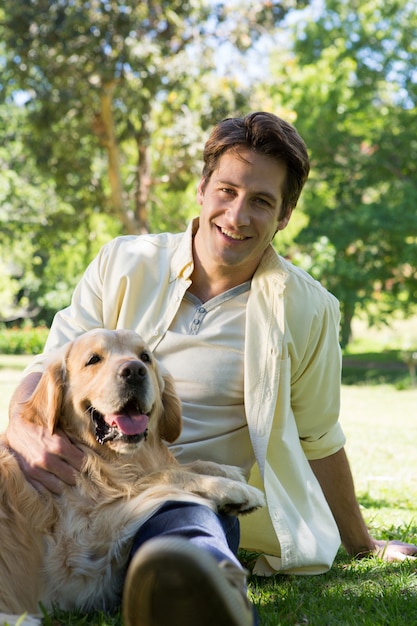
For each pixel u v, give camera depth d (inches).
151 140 905.5
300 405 144.9
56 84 800.3
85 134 857.5
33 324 1829.5
